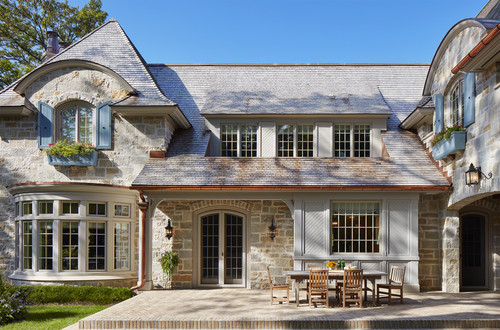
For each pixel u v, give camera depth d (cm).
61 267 1300
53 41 1853
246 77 1792
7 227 1424
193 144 1486
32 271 1310
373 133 1512
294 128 1520
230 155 1523
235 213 1432
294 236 1307
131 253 1393
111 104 1384
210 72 1823
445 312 959
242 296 1216
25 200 1332
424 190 1266
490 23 1018
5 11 2625
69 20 2842
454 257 1308
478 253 1405
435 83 1370
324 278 1035
